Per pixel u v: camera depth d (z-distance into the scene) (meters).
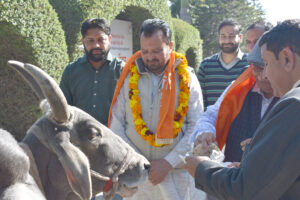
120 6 8.22
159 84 2.93
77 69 3.80
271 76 1.48
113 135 2.34
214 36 26.23
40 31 5.68
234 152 2.56
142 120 2.92
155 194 3.04
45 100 2.09
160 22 2.83
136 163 2.38
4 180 1.31
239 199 1.39
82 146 2.12
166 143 2.84
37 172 1.88
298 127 1.26
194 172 1.67
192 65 14.64
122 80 3.08
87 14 7.05
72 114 2.06
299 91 1.34
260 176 1.32
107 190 2.28
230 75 4.36
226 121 2.63
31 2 5.53
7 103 6.05
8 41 5.55
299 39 1.38
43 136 1.95
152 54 2.82
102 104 3.78
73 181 1.88
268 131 1.36
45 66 5.82
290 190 1.33
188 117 3.06
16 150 1.35
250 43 4.21
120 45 9.87
